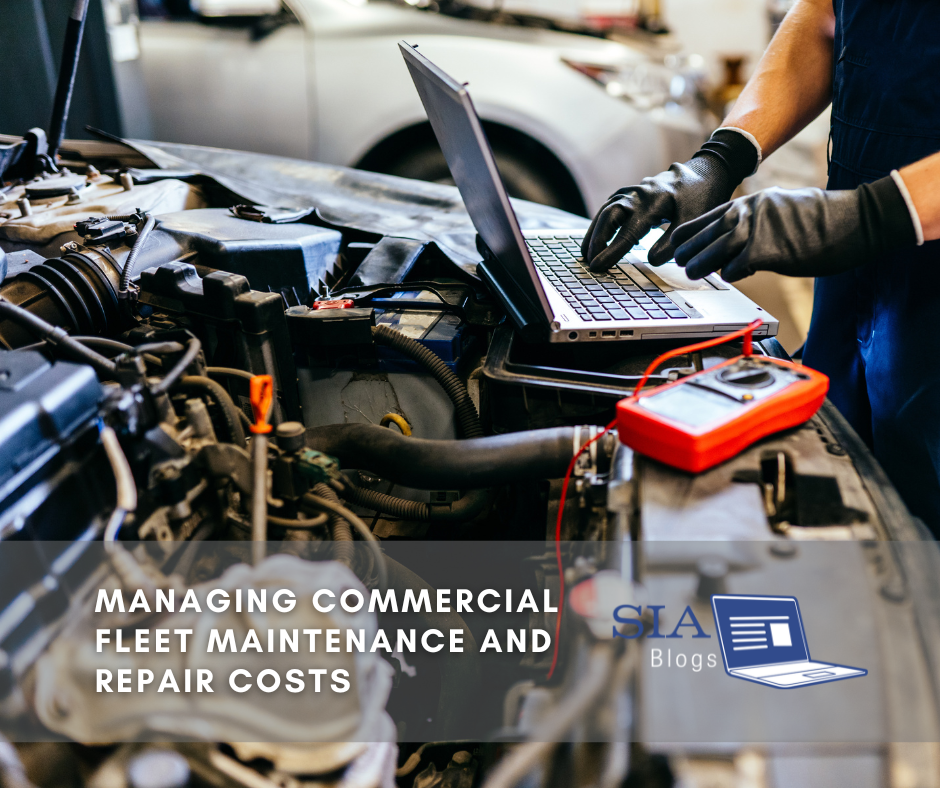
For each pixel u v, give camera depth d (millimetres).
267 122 2506
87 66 2035
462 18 2520
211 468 618
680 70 2633
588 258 944
